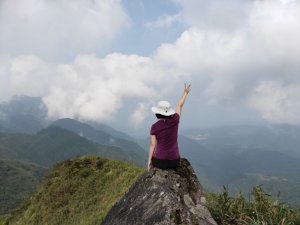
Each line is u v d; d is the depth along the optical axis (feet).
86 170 103.35
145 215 32.73
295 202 40.24
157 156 35.50
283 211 38.17
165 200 32.55
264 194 41.01
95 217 75.77
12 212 111.65
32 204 104.27
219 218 39.24
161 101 35.76
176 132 35.73
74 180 101.04
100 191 92.89
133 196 35.96
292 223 36.78
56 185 102.78
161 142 35.40
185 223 31.48
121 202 37.27
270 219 36.86
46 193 103.45
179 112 36.60
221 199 41.70
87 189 94.99
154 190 34.14
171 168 36.11
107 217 37.42
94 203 88.28
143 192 35.06
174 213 31.68
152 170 35.83
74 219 83.92
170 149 35.40
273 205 39.47
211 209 39.96
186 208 33.53
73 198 94.17
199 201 35.83
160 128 35.22
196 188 36.88
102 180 97.04
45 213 94.68
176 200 33.24
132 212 34.22
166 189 33.88
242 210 39.70
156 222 31.30
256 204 40.09
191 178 37.35
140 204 34.17
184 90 37.37
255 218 38.91
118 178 95.25
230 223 38.86
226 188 42.78
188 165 38.47
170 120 35.35
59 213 89.35
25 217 101.40
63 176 104.94
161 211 31.91
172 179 35.42
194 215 32.99
